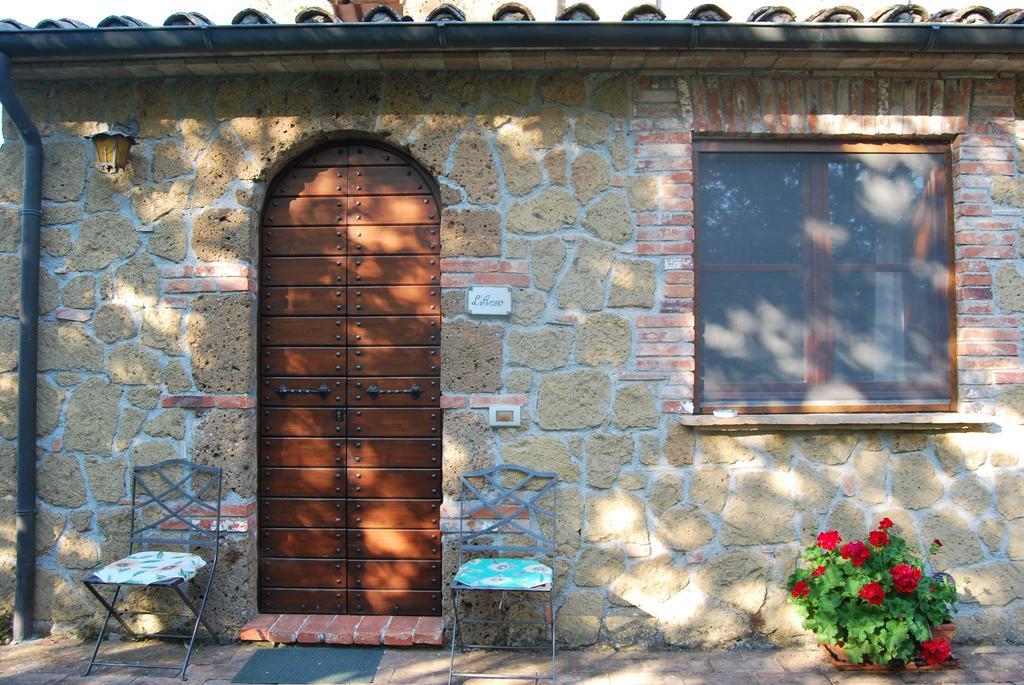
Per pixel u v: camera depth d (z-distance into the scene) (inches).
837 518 148.3
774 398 152.9
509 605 147.0
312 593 155.6
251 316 153.3
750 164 154.4
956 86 150.1
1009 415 149.6
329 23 134.6
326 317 156.1
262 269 157.2
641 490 148.3
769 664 139.6
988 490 149.2
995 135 150.9
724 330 153.4
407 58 144.2
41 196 154.7
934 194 154.7
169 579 130.9
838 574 135.0
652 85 150.5
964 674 134.1
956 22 138.3
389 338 155.1
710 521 148.3
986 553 148.6
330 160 157.3
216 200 152.6
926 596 135.0
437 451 154.3
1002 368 149.4
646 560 147.9
